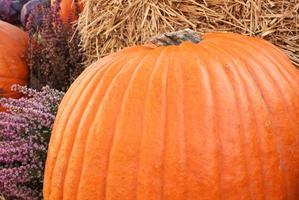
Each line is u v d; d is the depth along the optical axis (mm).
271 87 930
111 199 899
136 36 1374
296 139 931
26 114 1200
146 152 880
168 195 873
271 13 1268
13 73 1625
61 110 1011
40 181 1173
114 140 902
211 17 1292
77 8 1686
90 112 938
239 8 1277
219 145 873
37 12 1751
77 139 938
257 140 892
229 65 926
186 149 870
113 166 897
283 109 925
